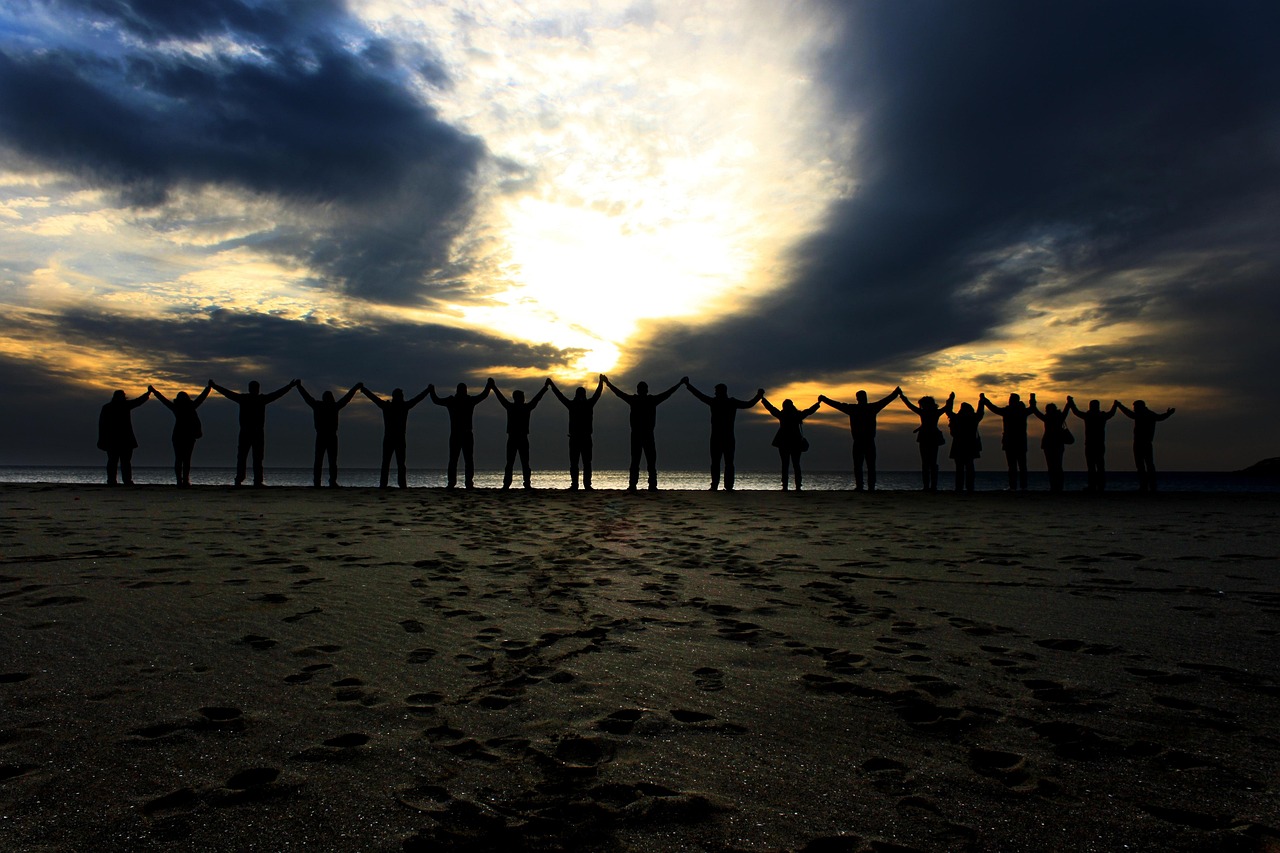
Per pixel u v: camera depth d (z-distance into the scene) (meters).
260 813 2.22
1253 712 3.09
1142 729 2.92
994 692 3.35
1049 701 3.24
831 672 3.64
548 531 8.49
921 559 6.76
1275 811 2.27
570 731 2.90
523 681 3.48
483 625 4.44
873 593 5.38
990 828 2.18
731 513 10.70
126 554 6.39
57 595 4.89
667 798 2.36
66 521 8.54
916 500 13.41
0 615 4.39
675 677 3.56
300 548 6.96
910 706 3.18
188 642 3.98
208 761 2.57
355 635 4.18
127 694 3.21
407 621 4.49
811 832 2.16
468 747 2.74
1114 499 14.50
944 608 4.94
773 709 3.15
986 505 12.49
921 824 2.21
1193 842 2.09
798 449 16.39
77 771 2.47
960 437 17.02
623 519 9.77
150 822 2.15
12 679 3.36
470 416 15.53
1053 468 17.19
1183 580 5.82
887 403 16.62
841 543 7.74
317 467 15.77
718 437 15.98
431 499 12.50
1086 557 6.85
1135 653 3.93
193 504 10.95
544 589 5.41
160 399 15.79
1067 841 2.11
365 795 2.35
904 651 3.99
